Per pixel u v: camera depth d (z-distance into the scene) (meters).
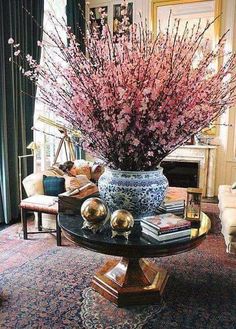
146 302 2.19
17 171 4.07
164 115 1.72
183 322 2.03
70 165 4.27
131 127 1.76
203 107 1.73
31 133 4.31
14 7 3.81
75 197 2.30
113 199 2.01
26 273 2.64
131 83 1.68
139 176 1.96
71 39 1.83
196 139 5.32
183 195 2.76
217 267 2.81
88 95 1.75
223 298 2.31
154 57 1.70
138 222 2.05
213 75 1.79
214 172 5.37
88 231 1.97
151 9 5.34
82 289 2.39
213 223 4.01
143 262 2.40
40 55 4.30
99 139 1.90
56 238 3.34
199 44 1.76
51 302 2.23
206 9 5.07
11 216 4.04
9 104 3.88
